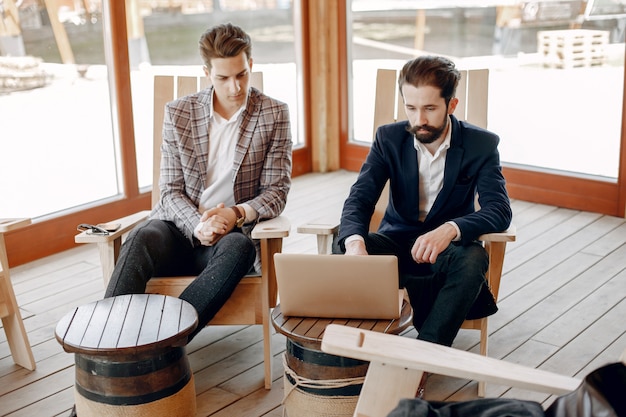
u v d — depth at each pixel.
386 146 2.29
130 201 3.72
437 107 2.08
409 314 1.93
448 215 2.26
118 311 1.95
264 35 4.30
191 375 1.97
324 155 4.69
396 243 2.29
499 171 2.22
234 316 2.25
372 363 1.54
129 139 3.65
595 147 3.76
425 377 1.85
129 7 3.57
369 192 2.28
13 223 2.27
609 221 3.71
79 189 3.55
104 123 3.59
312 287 1.88
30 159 3.34
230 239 2.21
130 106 3.63
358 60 4.49
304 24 4.45
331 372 1.85
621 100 3.61
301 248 3.45
